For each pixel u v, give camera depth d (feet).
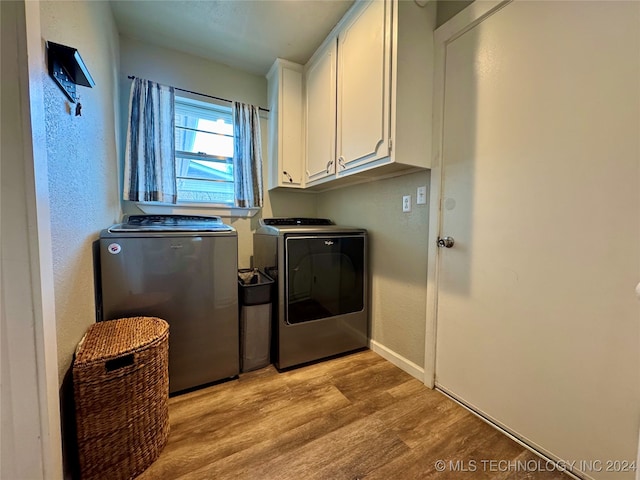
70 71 2.86
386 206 6.03
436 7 4.72
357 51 5.21
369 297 6.61
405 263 5.58
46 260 2.28
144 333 3.60
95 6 4.14
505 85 3.81
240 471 3.34
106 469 3.10
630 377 2.85
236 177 7.30
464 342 4.49
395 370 5.67
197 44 6.52
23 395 2.20
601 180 2.99
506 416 3.94
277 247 5.63
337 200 7.82
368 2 4.88
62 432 2.80
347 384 5.16
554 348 3.42
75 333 3.21
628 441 2.87
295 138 7.43
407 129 4.54
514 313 3.81
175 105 7.02
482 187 4.15
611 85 2.88
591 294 3.10
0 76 2.02
